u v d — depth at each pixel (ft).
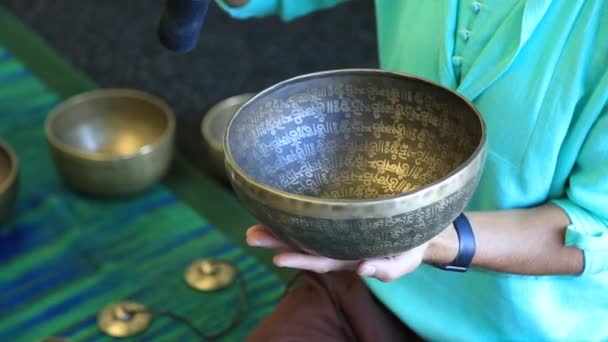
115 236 5.46
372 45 7.23
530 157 3.02
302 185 3.15
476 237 3.05
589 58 2.83
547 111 2.93
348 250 2.44
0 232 5.46
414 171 3.12
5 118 6.55
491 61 2.98
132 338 4.79
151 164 5.49
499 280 3.24
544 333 3.35
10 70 7.08
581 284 3.26
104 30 7.56
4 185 5.16
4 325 4.86
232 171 2.49
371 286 3.57
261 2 3.76
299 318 3.49
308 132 3.11
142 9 7.83
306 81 3.00
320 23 7.48
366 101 3.10
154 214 5.63
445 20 3.09
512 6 2.91
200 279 5.11
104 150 6.10
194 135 6.34
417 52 3.30
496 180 3.15
